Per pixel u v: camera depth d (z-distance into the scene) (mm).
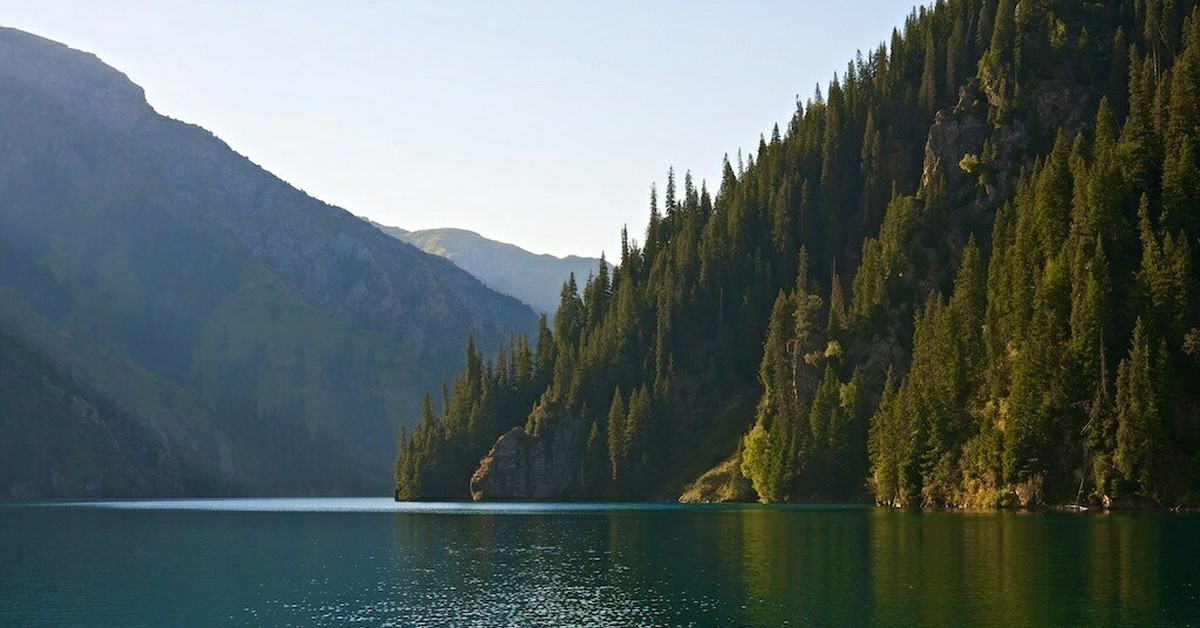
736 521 172250
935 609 80562
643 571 107000
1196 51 193000
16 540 163625
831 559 109875
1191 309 166500
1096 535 123062
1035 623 74812
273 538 164125
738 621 78938
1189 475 156250
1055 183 195375
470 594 95562
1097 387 167000
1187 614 76938
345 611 88375
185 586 103938
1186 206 178375
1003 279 197625
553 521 192250
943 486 190000
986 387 190125
